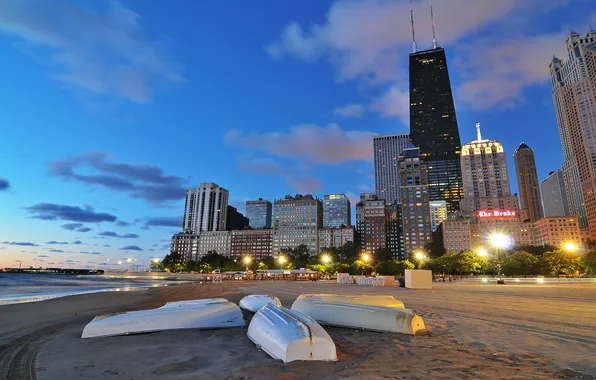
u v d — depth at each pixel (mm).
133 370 6211
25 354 7812
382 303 11945
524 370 5918
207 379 5582
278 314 8578
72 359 7125
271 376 5688
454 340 8625
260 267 163000
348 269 133625
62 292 42781
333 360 6684
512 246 166875
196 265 183750
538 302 18984
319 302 11633
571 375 5617
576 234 187000
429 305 17234
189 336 9445
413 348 7750
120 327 9789
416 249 197000
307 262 175750
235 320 11102
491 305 17250
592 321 11602
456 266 109312
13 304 22375
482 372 5816
